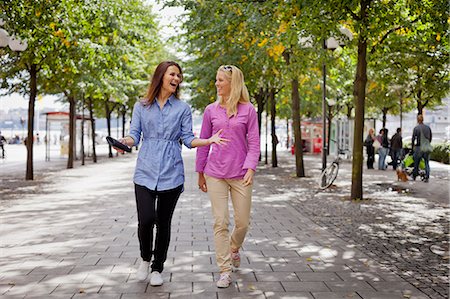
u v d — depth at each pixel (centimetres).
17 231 784
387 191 1388
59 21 1163
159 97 493
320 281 516
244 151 503
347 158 3053
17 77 1888
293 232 795
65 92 2195
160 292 471
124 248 659
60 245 679
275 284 502
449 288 496
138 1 1694
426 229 830
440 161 2836
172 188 481
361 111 1172
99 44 1534
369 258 621
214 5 1302
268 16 1225
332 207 1083
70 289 478
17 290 475
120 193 1330
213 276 527
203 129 517
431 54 1506
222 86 500
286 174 1986
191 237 743
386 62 1540
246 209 508
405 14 1301
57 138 6719
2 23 986
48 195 1281
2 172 2058
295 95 1820
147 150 484
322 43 1408
